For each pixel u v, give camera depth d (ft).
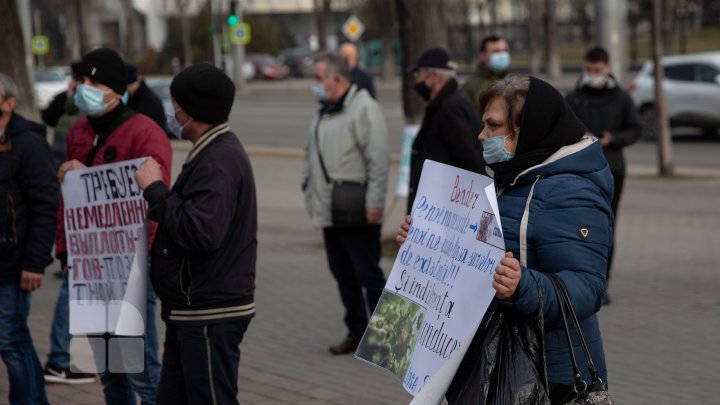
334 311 36.88
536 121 14.61
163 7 297.53
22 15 71.15
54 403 26.66
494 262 14.52
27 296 23.65
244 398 26.55
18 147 23.15
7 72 43.19
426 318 15.79
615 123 36.96
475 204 15.06
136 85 30.58
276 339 33.06
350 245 30.48
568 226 14.35
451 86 29.14
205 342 18.15
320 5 176.55
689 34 249.14
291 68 269.23
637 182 71.92
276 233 53.98
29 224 23.39
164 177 22.08
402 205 63.16
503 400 14.19
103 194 20.27
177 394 18.92
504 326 14.70
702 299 37.81
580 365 14.58
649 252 47.34
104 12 316.81
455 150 28.71
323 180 30.63
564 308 14.10
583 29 253.24
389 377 28.73
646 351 30.96
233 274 18.28
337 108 30.58
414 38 47.62
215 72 18.44
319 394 26.94
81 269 20.76
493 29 244.42
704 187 68.90
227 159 18.12
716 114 94.84
